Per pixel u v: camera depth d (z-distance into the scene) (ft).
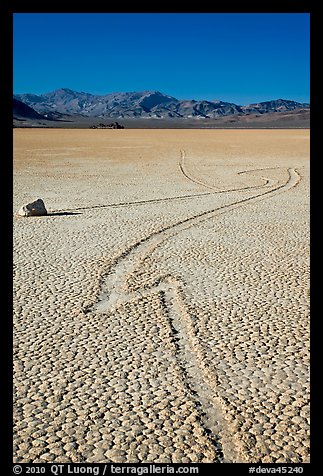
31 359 21.90
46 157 112.06
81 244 38.70
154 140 186.80
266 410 18.38
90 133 272.72
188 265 34.09
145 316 26.23
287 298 28.63
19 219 47.16
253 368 21.21
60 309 26.96
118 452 16.31
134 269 33.12
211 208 53.16
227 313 26.61
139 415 18.08
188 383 20.17
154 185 70.64
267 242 39.86
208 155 117.80
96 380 20.30
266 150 131.75
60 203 56.08
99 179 76.74
